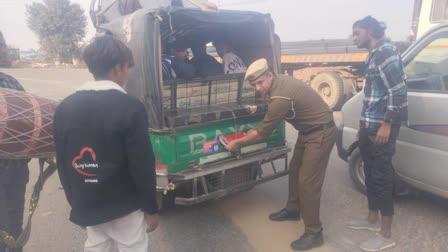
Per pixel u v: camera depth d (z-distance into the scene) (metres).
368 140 2.77
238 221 3.35
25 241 2.25
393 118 2.57
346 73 8.46
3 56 2.21
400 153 3.23
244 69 4.07
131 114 1.55
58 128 1.66
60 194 4.02
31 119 1.94
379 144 2.69
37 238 3.08
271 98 2.64
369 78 2.72
